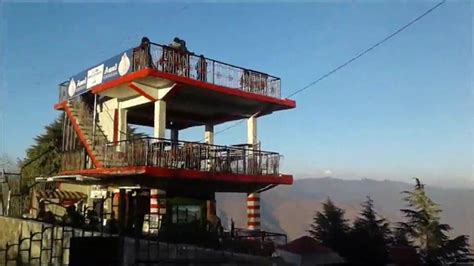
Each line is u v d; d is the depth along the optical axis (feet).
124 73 66.39
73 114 80.94
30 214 85.25
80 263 42.96
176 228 62.85
